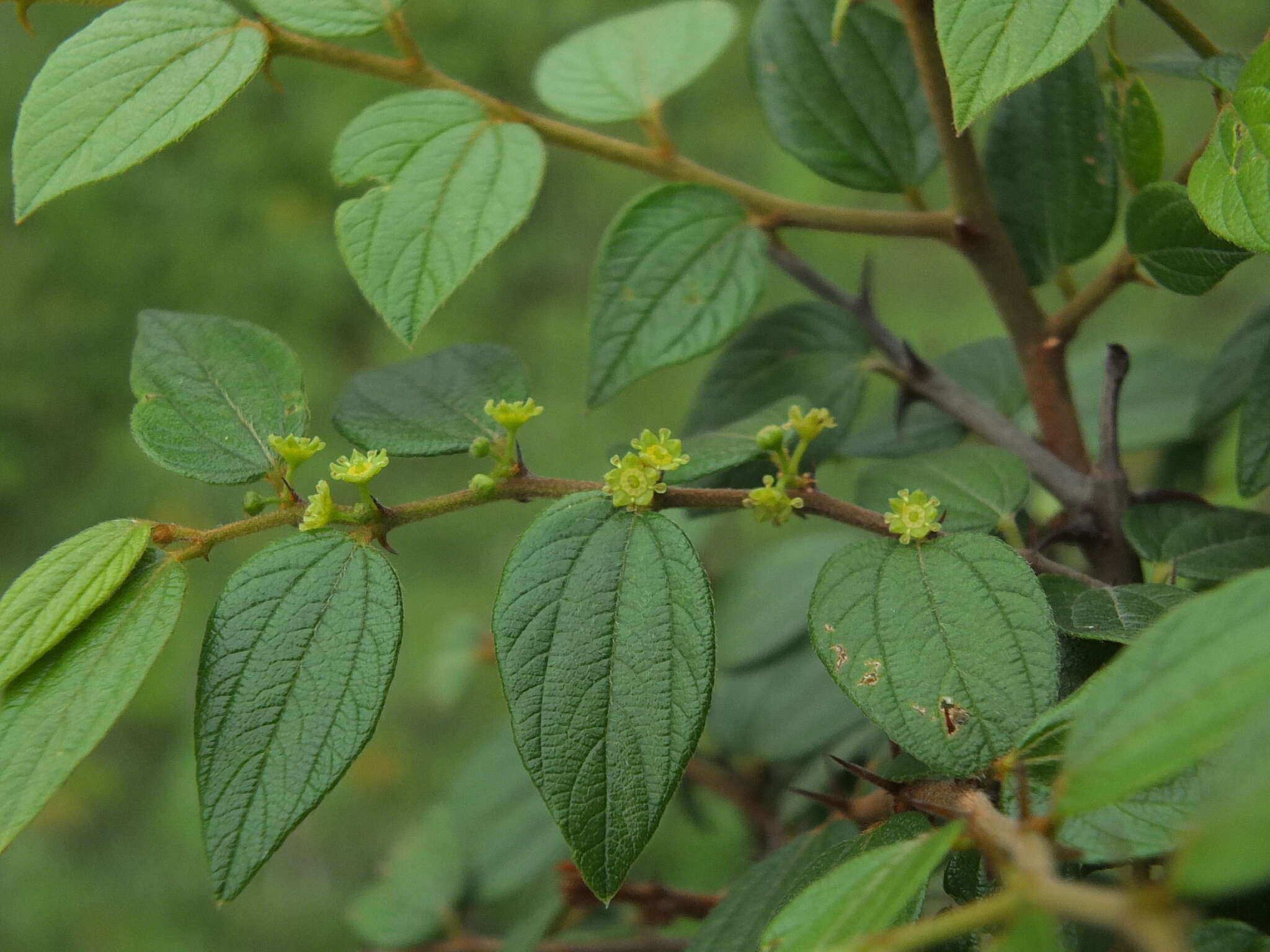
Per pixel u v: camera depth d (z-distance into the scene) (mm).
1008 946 297
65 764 328
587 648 336
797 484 349
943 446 410
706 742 467
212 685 335
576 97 396
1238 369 401
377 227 357
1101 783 302
